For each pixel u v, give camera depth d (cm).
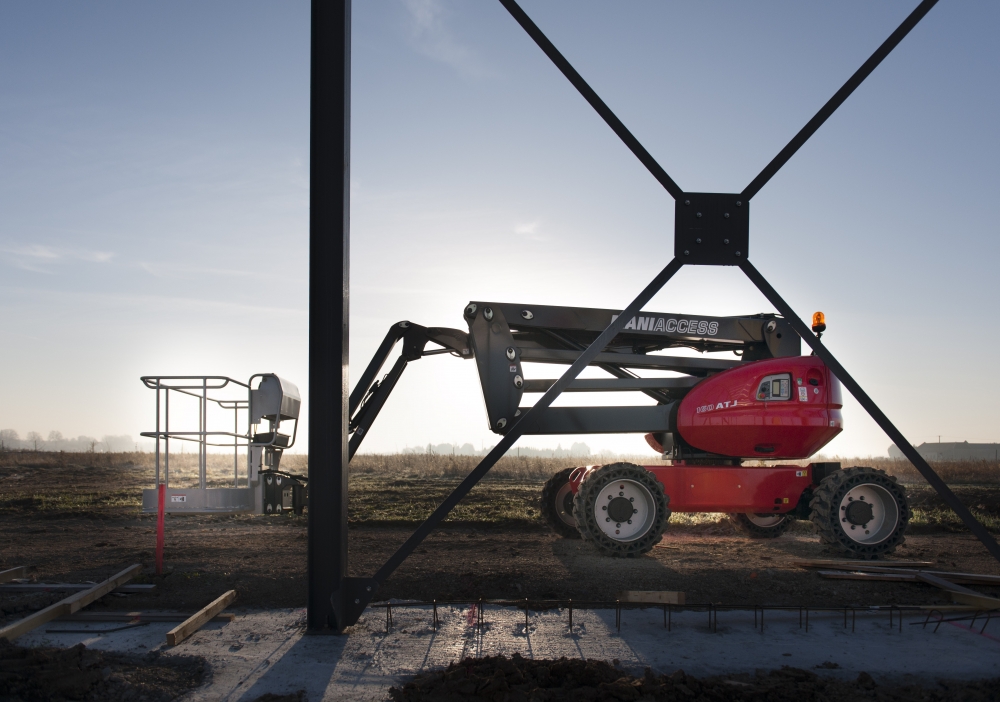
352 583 561
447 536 1020
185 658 493
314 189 570
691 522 1204
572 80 611
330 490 558
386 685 444
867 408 604
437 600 648
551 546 916
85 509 1353
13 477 2169
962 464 3181
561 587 687
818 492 880
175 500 872
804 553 884
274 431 899
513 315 930
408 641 532
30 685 428
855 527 877
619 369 991
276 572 727
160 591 669
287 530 1059
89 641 537
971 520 588
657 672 470
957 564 832
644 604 638
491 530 1096
